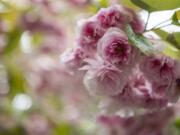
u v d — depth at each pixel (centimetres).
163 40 56
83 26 54
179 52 56
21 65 132
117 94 61
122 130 84
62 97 130
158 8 56
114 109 63
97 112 88
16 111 128
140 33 54
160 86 57
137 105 62
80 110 127
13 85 131
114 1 60
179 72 56
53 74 129
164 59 55
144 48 51
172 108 81
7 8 118
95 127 126
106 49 51
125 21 53
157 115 80
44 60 133
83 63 56
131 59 52
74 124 133
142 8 56
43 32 126
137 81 61
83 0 99
